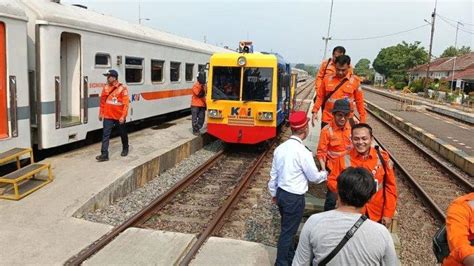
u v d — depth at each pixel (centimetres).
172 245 557
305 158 472
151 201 812
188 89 1803
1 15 755
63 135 955
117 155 990
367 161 420
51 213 641
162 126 1555
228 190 911
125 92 927
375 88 8231
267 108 1216
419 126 2139
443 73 6438
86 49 1043
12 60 786
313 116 654
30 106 896
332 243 277
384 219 422
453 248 278
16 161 816
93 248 535
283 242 485
